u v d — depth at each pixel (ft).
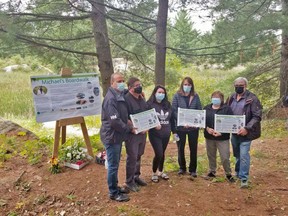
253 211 16.05
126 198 16.12
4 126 25.68
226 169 19.48
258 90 38.50
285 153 26.23
